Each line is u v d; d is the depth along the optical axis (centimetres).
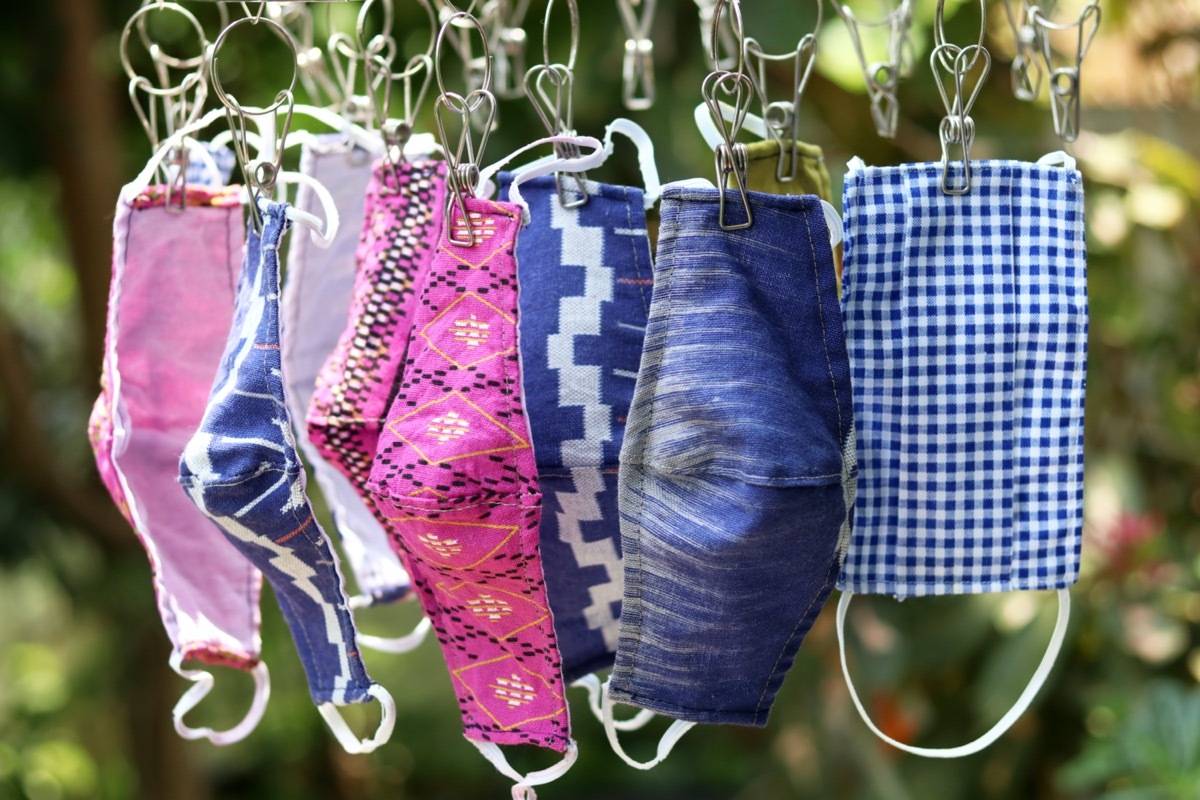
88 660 260
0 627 309
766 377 66
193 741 233
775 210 68
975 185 72
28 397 203
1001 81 161
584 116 160
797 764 185
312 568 74
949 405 72
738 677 71
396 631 265
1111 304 165
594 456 76
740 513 65
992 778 180
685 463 67
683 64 162
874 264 71
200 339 86
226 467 70
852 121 160
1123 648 170
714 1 111
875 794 173
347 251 92
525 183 77
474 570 71
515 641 73
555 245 77
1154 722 152
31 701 281
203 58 85
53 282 285
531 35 158
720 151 66
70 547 215
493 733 76
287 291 89
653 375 67
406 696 294
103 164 196
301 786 297
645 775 296
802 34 146
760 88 82
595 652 85
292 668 241
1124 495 170
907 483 73
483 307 69
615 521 79
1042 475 73
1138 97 182
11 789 252
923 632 175
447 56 161
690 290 67
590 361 76
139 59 194
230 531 73
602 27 158
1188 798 144
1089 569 166
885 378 72
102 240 199
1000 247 72
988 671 171
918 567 73
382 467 70
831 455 67
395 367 81
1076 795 179
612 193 77
